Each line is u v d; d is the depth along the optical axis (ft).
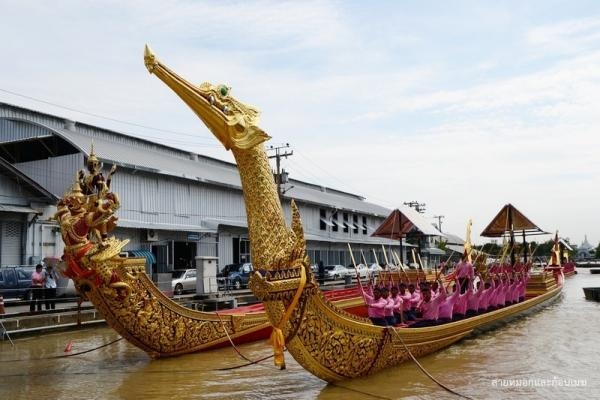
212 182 118.52
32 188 86.69
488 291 59.72
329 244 165.68
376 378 35.35
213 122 29.60
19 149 93.20
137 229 99.86
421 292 46.88
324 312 30.68
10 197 84.33
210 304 78.02
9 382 36.68
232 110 29.89
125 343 53.52
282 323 28.96
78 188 39.22
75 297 73.26
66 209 38.68
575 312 77.46
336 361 31.94
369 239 188.96
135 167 98.78
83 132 110.73
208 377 37.32
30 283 76.02
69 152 92.22
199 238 114.32
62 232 38.60
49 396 32.83
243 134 29.78
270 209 30.19
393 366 38.24
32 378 37.88
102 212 38.06
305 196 158.20
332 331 31.22
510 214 91.56
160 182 107.24
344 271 142.00
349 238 178.29
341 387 33.17
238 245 129.29
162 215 106.63
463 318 50.44
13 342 54.60
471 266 57.11
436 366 39.63
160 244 104.63
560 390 32.65
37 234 87.20
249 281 29.84
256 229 29.96
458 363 40.78
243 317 50.24
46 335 59.41
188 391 33.53
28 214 85.30
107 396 32.71
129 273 39.68
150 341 42.14
